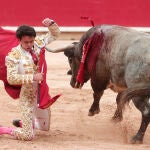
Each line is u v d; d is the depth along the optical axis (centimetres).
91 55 1387
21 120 1266
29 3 2866
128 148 1203
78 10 2869
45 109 1280
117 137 1335
